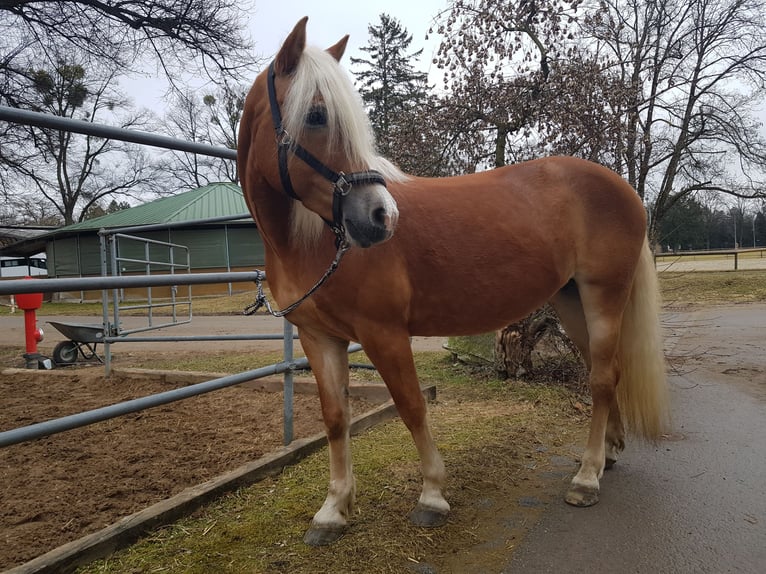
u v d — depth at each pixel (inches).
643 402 112.6
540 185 104.3
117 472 120.8
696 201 499.2
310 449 128.4
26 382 222.8
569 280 114.7
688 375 206.7
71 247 884.0
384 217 70.3
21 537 91.1
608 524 93.6
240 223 828.0
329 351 95.3
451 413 162.7
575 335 122.2
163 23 443.8
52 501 105.5
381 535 89.7
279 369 129.6
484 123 254.5
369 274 83.4
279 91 78.0
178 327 448.5
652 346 112.2
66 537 91.1
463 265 92.0
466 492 106.7
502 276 95.3
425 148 266.4
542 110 236.7
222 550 85.6
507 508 100.3
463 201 96.1
